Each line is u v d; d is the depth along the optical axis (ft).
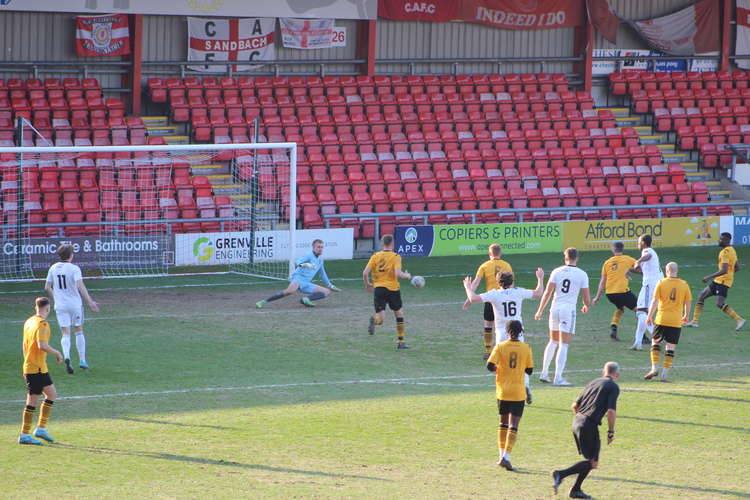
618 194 433.07
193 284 318.24
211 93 435.12
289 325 260.01
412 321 268.41
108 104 415.85
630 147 459.73
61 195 365.81
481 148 445.37
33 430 166.61
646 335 255.29
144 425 170.81
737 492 142.61
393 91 468.34
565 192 431.84
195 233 354.54
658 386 205.77
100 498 133.49
